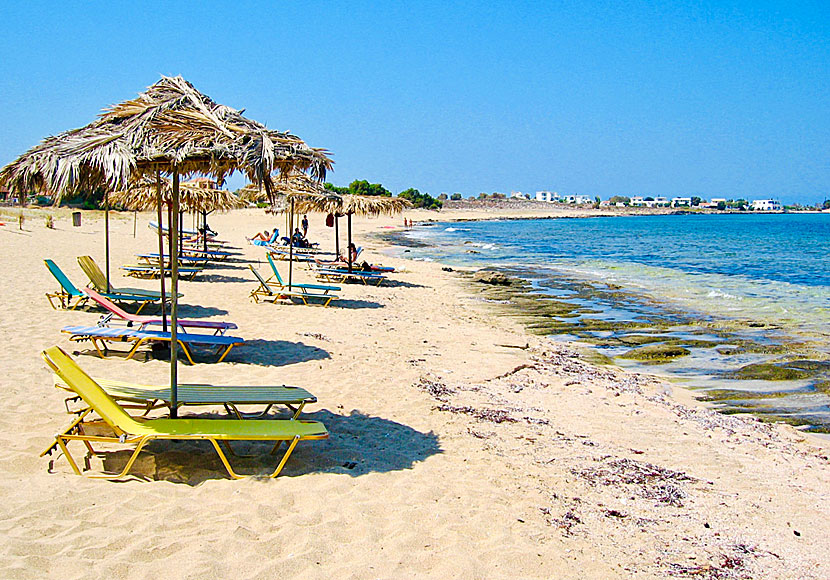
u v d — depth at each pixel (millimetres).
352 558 4113
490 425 7273
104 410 5016
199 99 6242
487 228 86750
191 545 4035
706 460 6730
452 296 18891
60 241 26734
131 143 5367
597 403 8586
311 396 6465
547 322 15188
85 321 10758
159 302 13375
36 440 5535
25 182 5277
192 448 5777
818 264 31031
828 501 5824
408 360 10000
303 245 31891
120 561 3756
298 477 5270
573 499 5480
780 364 11070
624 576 4289
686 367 11102
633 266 30312
